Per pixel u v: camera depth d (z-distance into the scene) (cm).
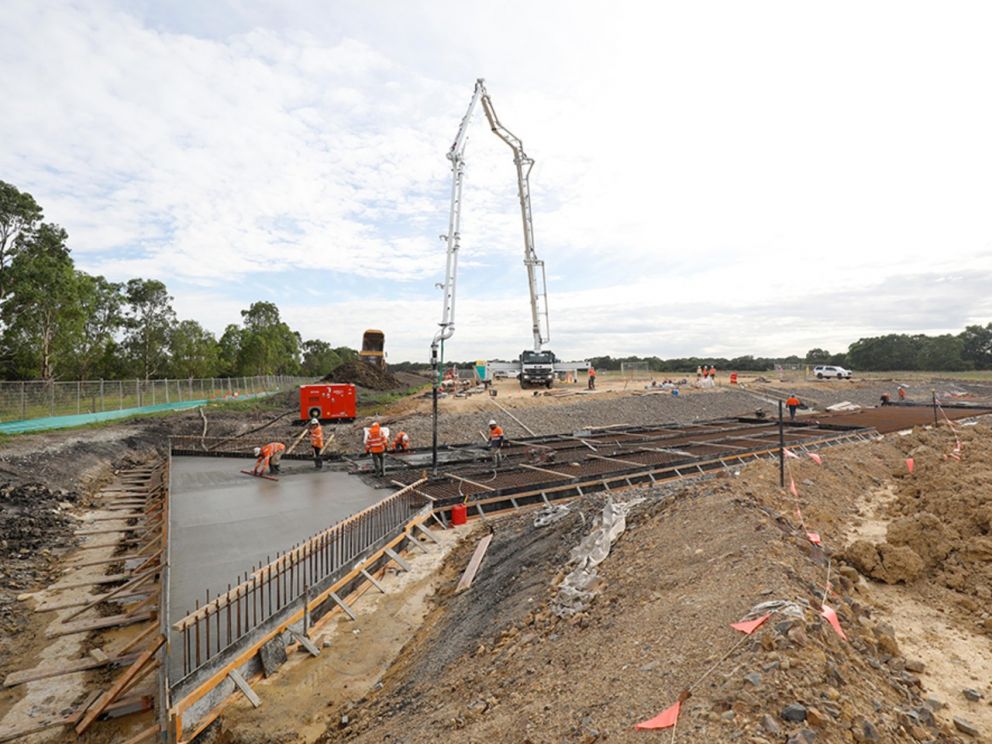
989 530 887
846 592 720
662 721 411
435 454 1900
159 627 806
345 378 4831
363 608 1028
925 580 802
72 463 1962
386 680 802
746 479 1330
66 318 3969
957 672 571
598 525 1103
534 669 614
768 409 4566
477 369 4828
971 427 2205
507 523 1434
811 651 469
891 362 10925
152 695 725
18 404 2683
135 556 1203
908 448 2141
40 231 3738
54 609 998
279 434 2725
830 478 1516
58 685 778
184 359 5741
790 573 641
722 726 389
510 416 3309
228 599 748
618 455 2216
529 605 833
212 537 1145
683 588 687
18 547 1255
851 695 438
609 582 822
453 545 1350
